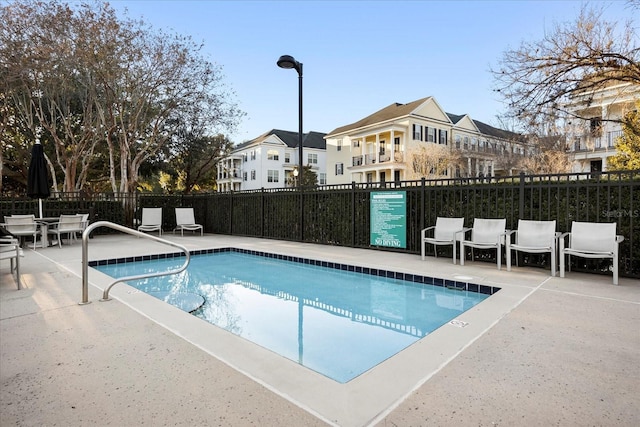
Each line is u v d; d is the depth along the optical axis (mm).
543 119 9281
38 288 4727
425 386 2158
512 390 2111
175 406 1939
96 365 2449
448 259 7250
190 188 21375
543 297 4254
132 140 15711
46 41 12156
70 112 17500
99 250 8828
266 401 1988
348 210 9453
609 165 15836
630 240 5355
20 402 1983
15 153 19953
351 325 4141
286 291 5781
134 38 13242
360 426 1750
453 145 26500
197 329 3174
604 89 9438
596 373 2326
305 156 40656
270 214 11648
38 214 12070
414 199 8125
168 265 7875
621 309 3760
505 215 6773
